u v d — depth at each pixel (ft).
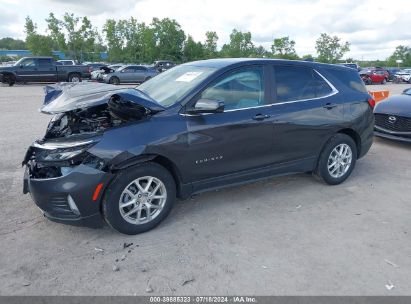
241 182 14.60
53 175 11.70
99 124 13.12
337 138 16.69
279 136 14.84
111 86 15.61
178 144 12.49
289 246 11.85
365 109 17.65
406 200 15.60
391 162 21.15
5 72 75.97
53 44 197.67
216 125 13.20
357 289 9.81
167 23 212.64
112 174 11.66
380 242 12.15
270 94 14.76
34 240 12.14
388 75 120.06
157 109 12.46
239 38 244.83
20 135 26.89
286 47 219.20
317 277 10.28
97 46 211.41
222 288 9.82
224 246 11.82
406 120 23.24
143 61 215.31
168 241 12.11
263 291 9.72
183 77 14.32
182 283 10.00
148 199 12.50
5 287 9.81
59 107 12.75
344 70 17.70
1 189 16.29
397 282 10.10
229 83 13.85
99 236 12.42
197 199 15.42
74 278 10.19
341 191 16.53
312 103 15.75
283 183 17.38
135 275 10.33
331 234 12.64
